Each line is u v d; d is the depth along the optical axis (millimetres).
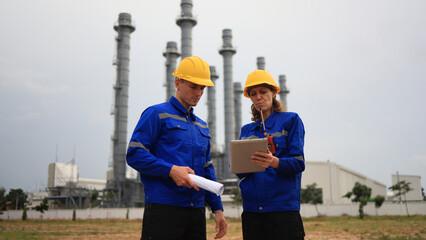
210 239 18453
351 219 47781
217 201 3770
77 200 77812
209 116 85938
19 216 60062
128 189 67125
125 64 67625
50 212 58344
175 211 3115
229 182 72000
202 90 3498
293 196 3611
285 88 94750
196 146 3379
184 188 3166
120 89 68438
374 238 17766
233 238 19422
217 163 81688
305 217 56094
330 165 78438
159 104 3428
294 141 3643
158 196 3117
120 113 66250
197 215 3293
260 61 89812
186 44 60938
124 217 56875
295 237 3516
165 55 74750
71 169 88688
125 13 68938
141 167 3088
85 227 34312
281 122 3789
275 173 3592
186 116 3467
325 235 20547
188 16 61344
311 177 76938
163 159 3236
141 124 3227
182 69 3439
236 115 96250
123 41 68312
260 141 3076
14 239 18844
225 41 75750
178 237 3115
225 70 75250
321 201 61969
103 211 57312
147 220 3137
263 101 3834
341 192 79812
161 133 3307
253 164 3127
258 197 3592
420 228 25438
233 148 3131
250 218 3680
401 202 56469
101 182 99875
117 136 67938
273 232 3533
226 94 73938
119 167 65500
